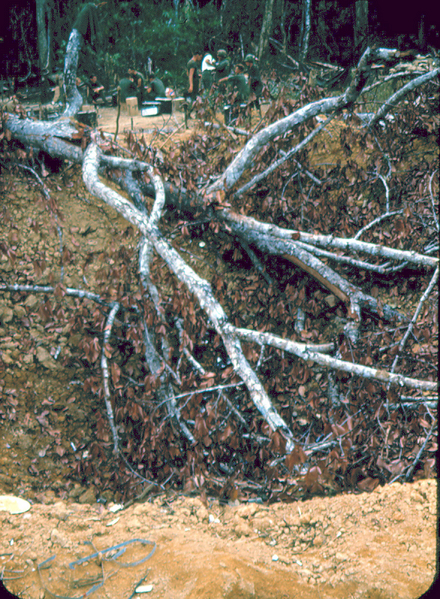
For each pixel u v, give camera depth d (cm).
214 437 452
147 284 451
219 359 522
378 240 606
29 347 501
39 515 412
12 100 647
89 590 325
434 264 466
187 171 538
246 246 564
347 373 465
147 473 459
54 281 506
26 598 322
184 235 533
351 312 514
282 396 505
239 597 312
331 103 515
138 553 363
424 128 645
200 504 425
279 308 530
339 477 459
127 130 670
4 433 471
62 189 589
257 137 506
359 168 609
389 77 629
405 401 471
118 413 443
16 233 546
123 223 586
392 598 301
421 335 494
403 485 420
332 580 323
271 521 397
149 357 464
